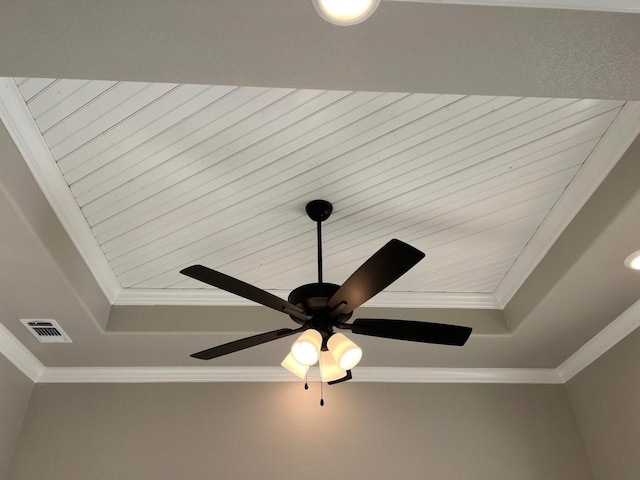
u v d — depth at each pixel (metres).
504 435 3.18
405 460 3.05
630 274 2.47
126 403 3.13
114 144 2.05
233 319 2.93
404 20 1.37
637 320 2.77
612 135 2.07
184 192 2.28
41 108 1.89
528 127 2.05
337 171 2.21
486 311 3.10
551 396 3.34
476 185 2.31
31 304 2.56
